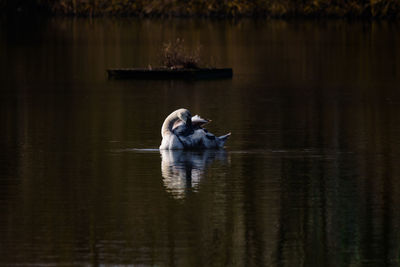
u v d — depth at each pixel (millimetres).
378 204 30047
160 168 36344
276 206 29750
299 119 51969
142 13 186750
